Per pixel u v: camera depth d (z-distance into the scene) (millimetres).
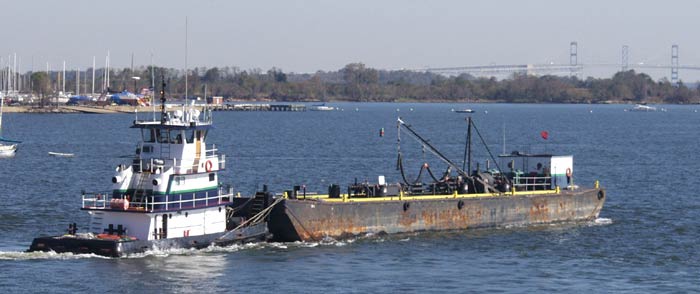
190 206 195625
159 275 177000
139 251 189250
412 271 184625
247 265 186000
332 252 198750
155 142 197250
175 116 198500
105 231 195000
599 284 177125
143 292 166750
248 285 172250
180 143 196250
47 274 176000
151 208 190750
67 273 176750
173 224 194625
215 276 177500
